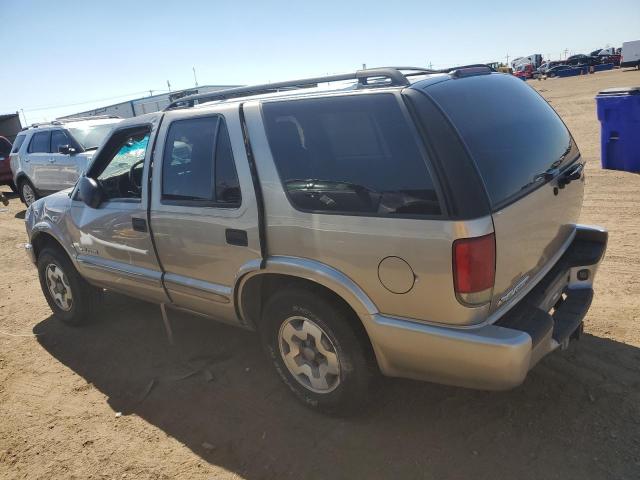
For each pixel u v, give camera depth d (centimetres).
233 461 288
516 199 255
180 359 402
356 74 281
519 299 267
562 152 324
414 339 254
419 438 288
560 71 5684
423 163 242
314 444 293
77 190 431
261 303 333
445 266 235
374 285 260
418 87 258
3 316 531
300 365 315
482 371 243
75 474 290
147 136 369
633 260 499
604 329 376
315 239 275
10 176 1434
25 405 362
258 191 295
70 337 463
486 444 278
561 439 276
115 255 401
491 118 279
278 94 307
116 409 347
